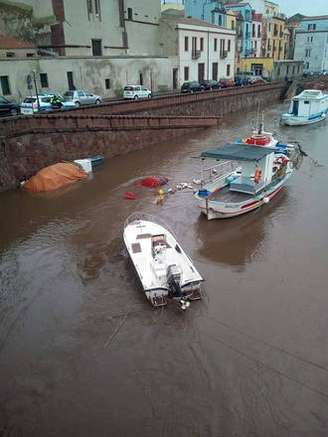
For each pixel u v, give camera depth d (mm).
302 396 9406
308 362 10375
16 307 12688
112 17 44250
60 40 39625
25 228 18109
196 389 9656
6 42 36750
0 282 14000
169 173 25625
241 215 19141
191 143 33625
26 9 38750
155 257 13969
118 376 10086
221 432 8617
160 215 19297
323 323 11727
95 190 22641
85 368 10344
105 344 11094
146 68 46531
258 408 9141
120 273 14367
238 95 49656
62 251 16031
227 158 18781
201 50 54812
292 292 13180
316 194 21656
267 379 9883
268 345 10945
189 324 11750
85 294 13250
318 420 8836
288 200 20953
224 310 12344
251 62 71188
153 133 32625
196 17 69125
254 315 12102
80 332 11562
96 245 16438
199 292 12938
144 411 9141
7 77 32906
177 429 8719
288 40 90188
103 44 43906
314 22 88375
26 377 10117
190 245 16516
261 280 13906
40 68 35031
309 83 64438
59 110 26453
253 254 15688
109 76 41812
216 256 15625
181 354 10695
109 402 9391
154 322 11867
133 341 11180
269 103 59219
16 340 11320
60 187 22969
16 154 22562
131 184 23609
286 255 15492
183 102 38375
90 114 28188
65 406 9320
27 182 22734
